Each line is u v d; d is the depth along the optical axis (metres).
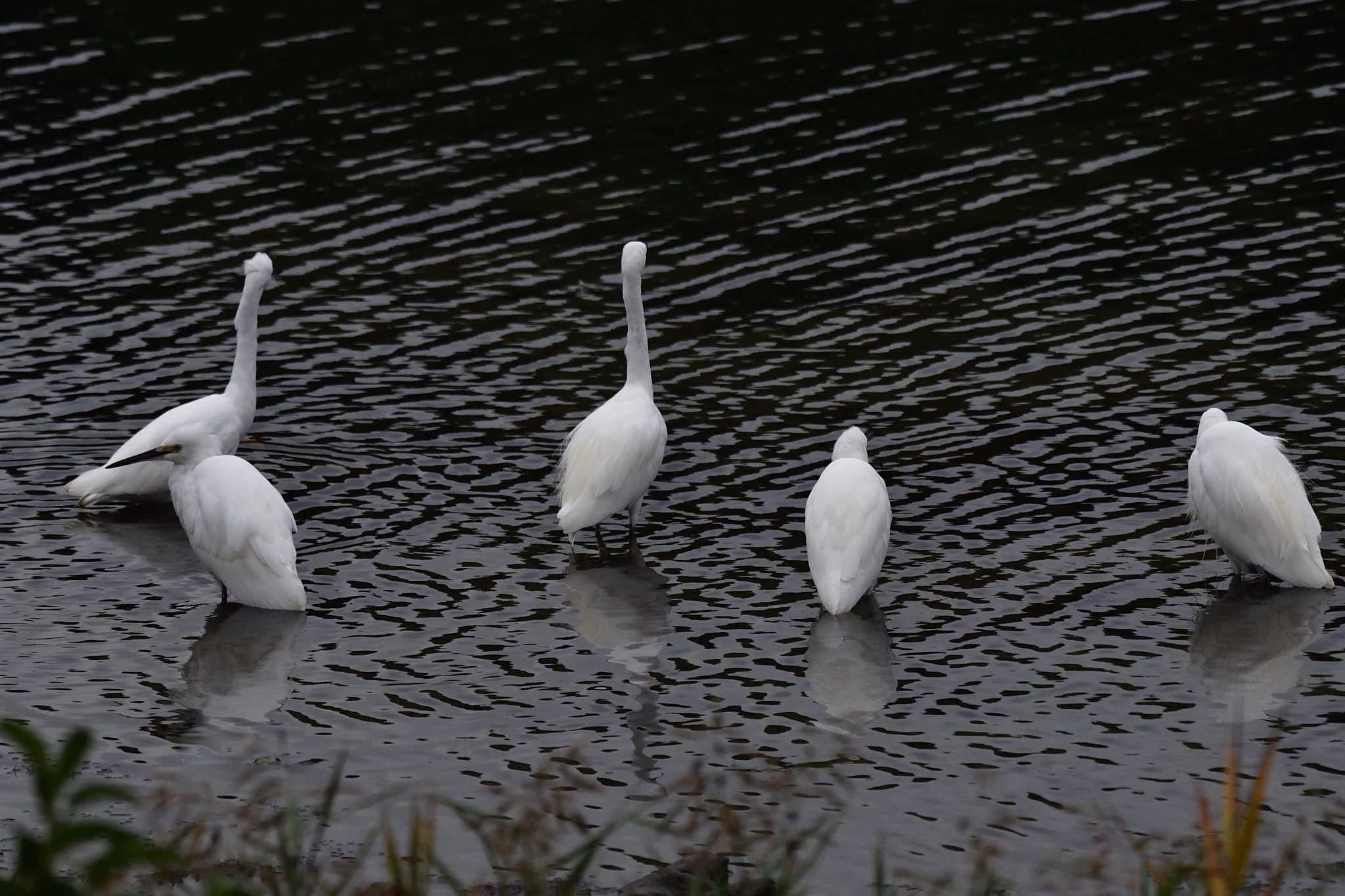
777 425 18.06
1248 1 31.48
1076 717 12.45
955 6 31.22
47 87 27.41
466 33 29.98
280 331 20.56
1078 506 16.08
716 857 9.63
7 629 14.01
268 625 14.13
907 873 10.08
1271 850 10.55
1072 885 10.22
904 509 16.12
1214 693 12.79
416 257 22.48
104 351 19.91
